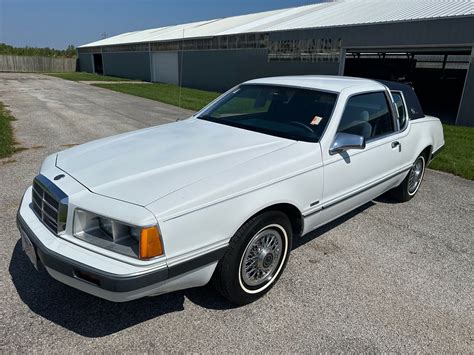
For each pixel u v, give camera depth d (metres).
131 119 11.39
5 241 3.61
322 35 17.64
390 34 14.77
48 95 18.34
